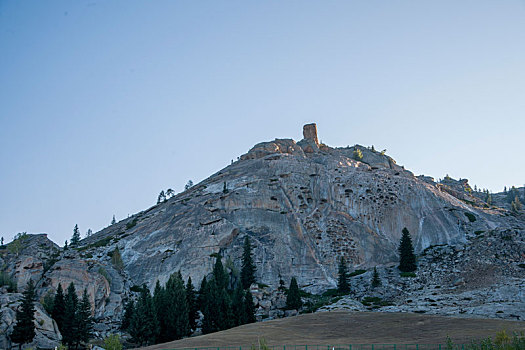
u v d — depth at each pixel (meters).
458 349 59.56
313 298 117.94
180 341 80.44
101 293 111.88
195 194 170.12
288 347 69.75
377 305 104.81
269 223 147.25
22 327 84.75
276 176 164.75
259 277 128.62
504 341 55.44
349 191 156.25
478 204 181.12
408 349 64.19
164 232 149.00
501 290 97.25
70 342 89.31
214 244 137.62
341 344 70.88
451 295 102.12
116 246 147.75
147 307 93.62
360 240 142.75
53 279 108.12
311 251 139.12
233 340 76.81
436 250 132.62
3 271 112.25
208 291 106.12
